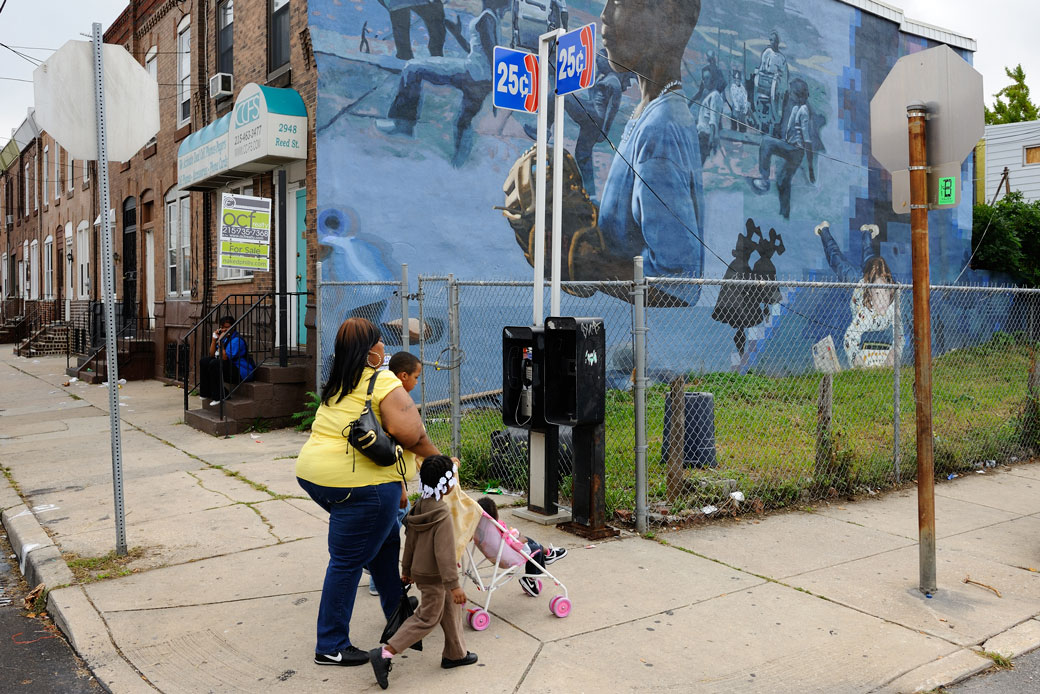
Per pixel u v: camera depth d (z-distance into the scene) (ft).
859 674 12.50
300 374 36.35
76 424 37.83
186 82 53.36
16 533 20.21
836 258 58.29
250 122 37.99
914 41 63.62
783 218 55.26
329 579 12.72
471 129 41.45
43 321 90.53
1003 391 39.68
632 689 11.94
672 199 49.57
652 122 48.73
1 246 127.44
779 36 54.80
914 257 16.16
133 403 44.91
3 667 13.28
